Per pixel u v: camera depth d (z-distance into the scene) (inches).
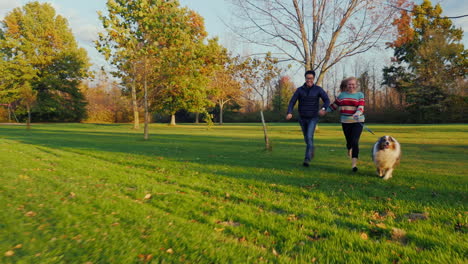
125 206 127.5
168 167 242.8
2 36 1541.6
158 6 554.3
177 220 111.5
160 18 547.8
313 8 660.1
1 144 421.4
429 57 1378.0
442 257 80.3
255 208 129.6
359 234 99.1
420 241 93.4
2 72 1455.5
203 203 135.4
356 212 123.0
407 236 97.7
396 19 623.5
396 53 1640.0
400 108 1707.7
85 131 904.3
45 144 446.0
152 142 524.1
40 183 168.2
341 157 309.3
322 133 790.5
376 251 86.0
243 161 279.1
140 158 299.4
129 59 576.7
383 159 185.6
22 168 220.1
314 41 681.0
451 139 562.3
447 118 1400.1
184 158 300.4
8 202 129.3
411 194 149.3
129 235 95.6
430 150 380.2
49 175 196.9
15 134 716.7
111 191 156.7
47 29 1567.4
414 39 1457.9
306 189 163.2
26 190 150.8
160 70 592.7
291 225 107.2
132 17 550.3
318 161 279.7
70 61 1657.2
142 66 588.4
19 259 78.3
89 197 141.0
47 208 121.8
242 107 2140.7
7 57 1502.2
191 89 619.8
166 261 78.6
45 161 264.7
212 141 553.6
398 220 115.0
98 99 1991.9
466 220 108.2
